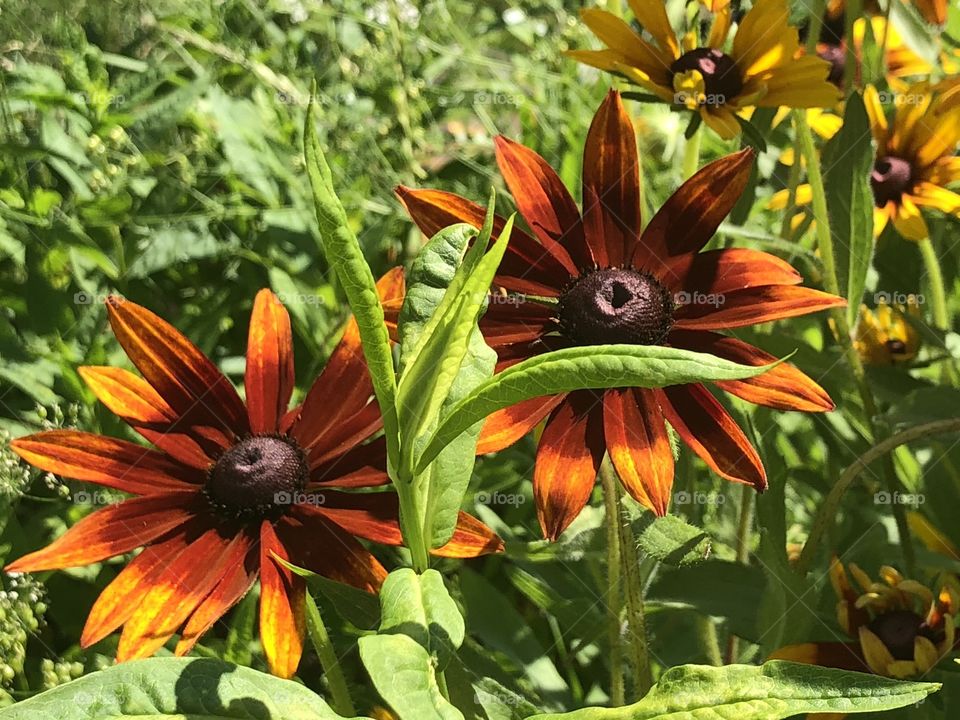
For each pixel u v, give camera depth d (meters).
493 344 0.27
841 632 0.29
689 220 0.28
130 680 0.20
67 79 0.44
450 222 0.27
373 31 0.57
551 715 0.20
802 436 0.43
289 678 0.22
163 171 0.45
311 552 0.24
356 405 0.27
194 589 0.23
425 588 0.19
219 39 0.52
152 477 0.25
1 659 0.28
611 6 0.36
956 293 0.45
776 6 0.32
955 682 0.28
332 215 0.18
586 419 0.25
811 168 0.34
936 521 0.34
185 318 0.40
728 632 0.31
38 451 0.24
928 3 0.38
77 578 0.34
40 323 0.38
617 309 0.26
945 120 0.37
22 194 0.42
